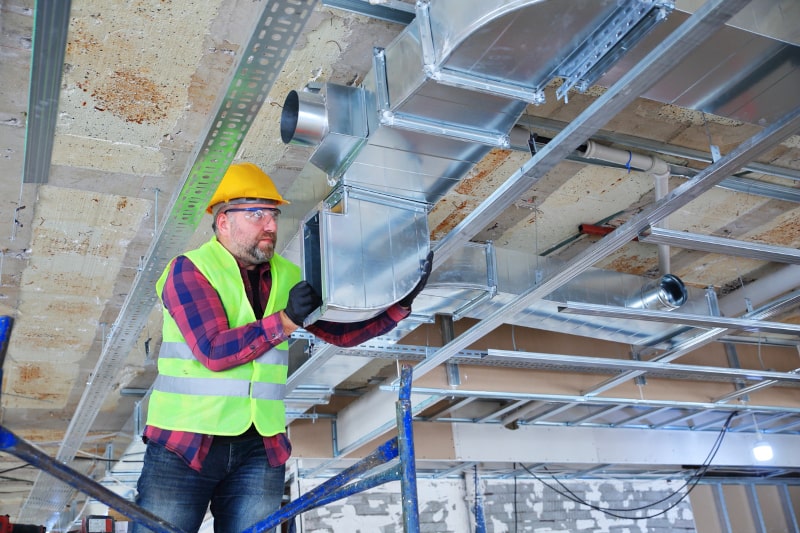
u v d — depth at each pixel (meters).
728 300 5.31
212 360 1.80
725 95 2.67
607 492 7.92
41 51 2.21
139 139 3.33
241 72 2.35
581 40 2.27
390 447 1.59
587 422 6.87
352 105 2.69
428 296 4.03
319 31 2.85
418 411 5.50
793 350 6.51
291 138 2.68
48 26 2.09
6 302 4.61
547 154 2.79
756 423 6.96
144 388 6.17
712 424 7.43
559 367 5.45
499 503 7.38
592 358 4.86
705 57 2.46
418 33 2.39
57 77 2.37
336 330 2.24
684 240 3.48
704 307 4.95
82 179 3.56
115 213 3.84
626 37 2.24
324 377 4.75
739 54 2.44
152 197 3.73
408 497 1.50
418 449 6.25
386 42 2.94
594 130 2.68
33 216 3.81
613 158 3.70
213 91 3.08
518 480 7.56
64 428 6.86
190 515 1.85
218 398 1.86
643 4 2.13
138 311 3.82
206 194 3.01
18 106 3.05
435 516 7.10
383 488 7.02
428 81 2.38
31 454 1.33
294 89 3.13
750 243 3.58
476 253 4.05
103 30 2.74
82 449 7.59
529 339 5.39
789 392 6.62
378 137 2.63
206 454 1.85
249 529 1.79
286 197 3.52
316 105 2.65
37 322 4.87
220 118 2.57
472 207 4.20
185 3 2.65
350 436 6.07
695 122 3.63
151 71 2.96
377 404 5.80
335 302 2.66
